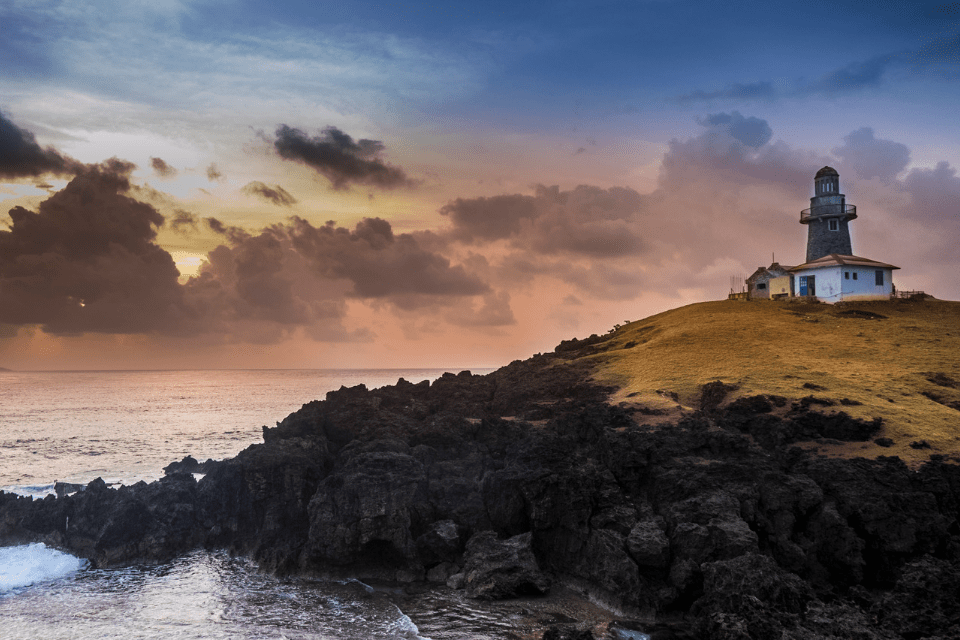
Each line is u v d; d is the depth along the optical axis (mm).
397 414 71000
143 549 54719
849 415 56594
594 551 46188
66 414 192125
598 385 77062
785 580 40156
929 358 75188
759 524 45812
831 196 120562
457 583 47219
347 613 43188
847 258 112625
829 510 45562
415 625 41031
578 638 35844
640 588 42312
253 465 56250
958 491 47125
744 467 49406
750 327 92312
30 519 57375
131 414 191875
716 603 39250
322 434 65688
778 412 60719
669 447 52812
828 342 84188
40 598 46562
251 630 40781
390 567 50344
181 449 117438
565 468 51844
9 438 133250
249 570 52000
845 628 34719
